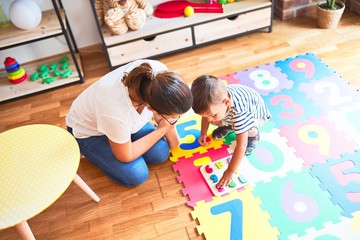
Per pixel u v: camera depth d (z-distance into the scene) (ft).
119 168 4.41
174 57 7.13
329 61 6.31
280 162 4.66
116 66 6.88
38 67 7.12
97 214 4.46
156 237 4.09
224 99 3.88
